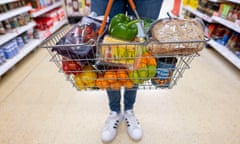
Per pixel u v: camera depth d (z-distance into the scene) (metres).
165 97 1.62
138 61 0.55
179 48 0.50
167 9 4.62
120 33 0.53
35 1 2.60
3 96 1.69
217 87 1.77
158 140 1.23
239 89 1.75
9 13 2.02
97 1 0.92
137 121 1.28
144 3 0.92
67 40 0.55
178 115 1.43
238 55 2.07
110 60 0.54
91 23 0.62
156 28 0.50
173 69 0.60
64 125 1.36
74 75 0.63
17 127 1.36
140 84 0.65
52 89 1.76
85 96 1.65
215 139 1.24
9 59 2.06
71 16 3.76
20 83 1.87
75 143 1.23
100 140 1.24
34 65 2.22
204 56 2.41
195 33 0.49
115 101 1.20
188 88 1.74
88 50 0.52
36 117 1.44
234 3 2.20
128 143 1.21
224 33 2.47
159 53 0.52
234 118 1.41
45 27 2.86
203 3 2.88
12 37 2.06
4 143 1.25
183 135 1.27
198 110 1.48
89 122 1.38
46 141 1.25
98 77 0.61
